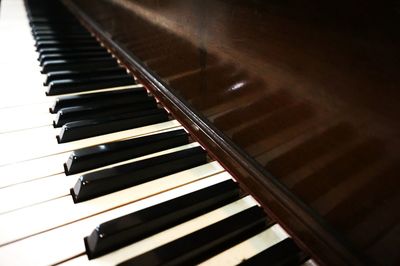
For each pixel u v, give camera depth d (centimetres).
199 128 27
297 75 18
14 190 21
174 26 28
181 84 29
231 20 22
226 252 19
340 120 16
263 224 21
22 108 30
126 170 22
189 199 21
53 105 30
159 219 19
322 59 17
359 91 15
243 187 23
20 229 19
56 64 39
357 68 15
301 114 19
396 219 15
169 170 24
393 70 14
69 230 19
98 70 38
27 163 23
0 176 22
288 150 20
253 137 22
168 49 30
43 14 63
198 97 27
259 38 20
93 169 23
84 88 34
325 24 16
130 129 28
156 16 31
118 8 41
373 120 15
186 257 18
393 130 14
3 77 35
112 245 18
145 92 34
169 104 31
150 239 19
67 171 23
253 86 21
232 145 24
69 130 26
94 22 53
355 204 17
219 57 24
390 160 15
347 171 17
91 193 21
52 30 53
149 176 23
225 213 21
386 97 14
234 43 22
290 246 20
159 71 33
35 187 21
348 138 16
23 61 40
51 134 27
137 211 20
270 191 21
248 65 21
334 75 16
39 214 20
